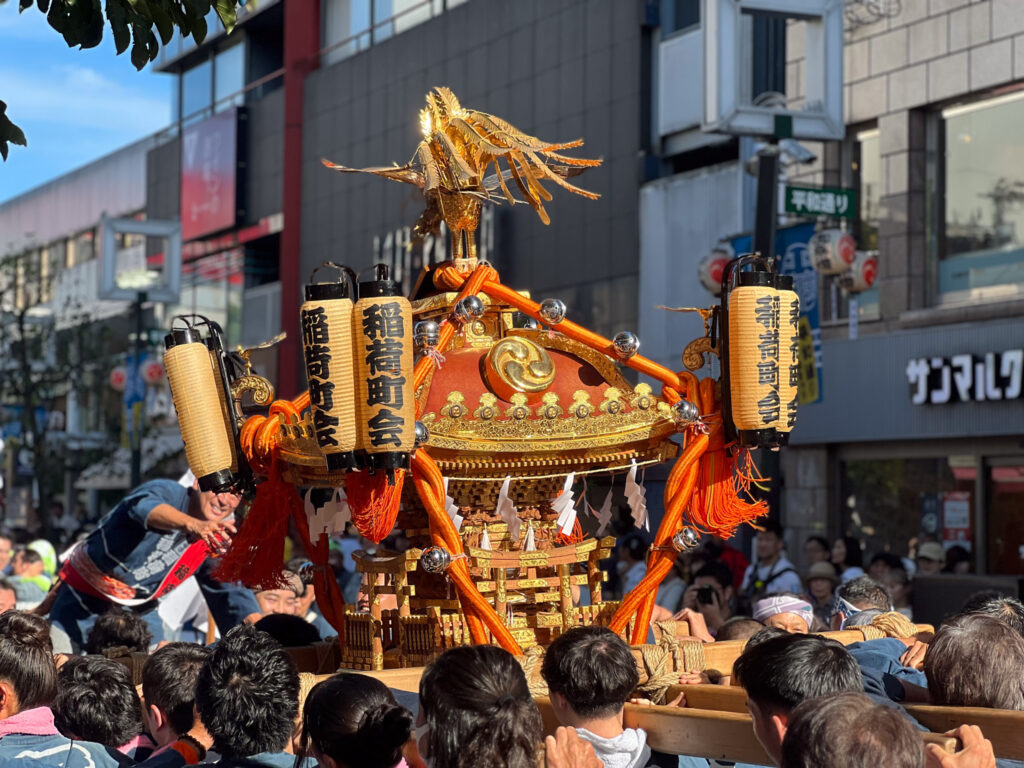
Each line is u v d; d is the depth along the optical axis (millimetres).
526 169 3627
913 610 8016
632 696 3328
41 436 24047
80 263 32938
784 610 4879
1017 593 7457
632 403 3410
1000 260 12773
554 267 18094
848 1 13938
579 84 17750
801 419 14234
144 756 3895
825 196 11602
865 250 13945
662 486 3914
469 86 19719
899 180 13453
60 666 4164
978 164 13008
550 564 3412
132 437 18922
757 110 11414
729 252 12578
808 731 2248
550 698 2973
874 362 13414
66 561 5613
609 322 17141
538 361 3391
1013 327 12141
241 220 25188
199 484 3361
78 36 3850
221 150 25578
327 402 2902
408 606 3465
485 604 3230
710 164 16688
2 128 3963
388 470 2916
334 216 22516
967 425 12453
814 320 11328
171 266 19000
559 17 18078
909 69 13383
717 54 11391
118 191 31078
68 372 24656
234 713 3043
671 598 8398
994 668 2963
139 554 5359
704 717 2807
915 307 13305
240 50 26172
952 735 2514
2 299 27109
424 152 3588
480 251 19141
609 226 17156
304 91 23594
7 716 3498
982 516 12578
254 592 5512
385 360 2873
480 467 3291
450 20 20094
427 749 2684
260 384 3512
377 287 2885
